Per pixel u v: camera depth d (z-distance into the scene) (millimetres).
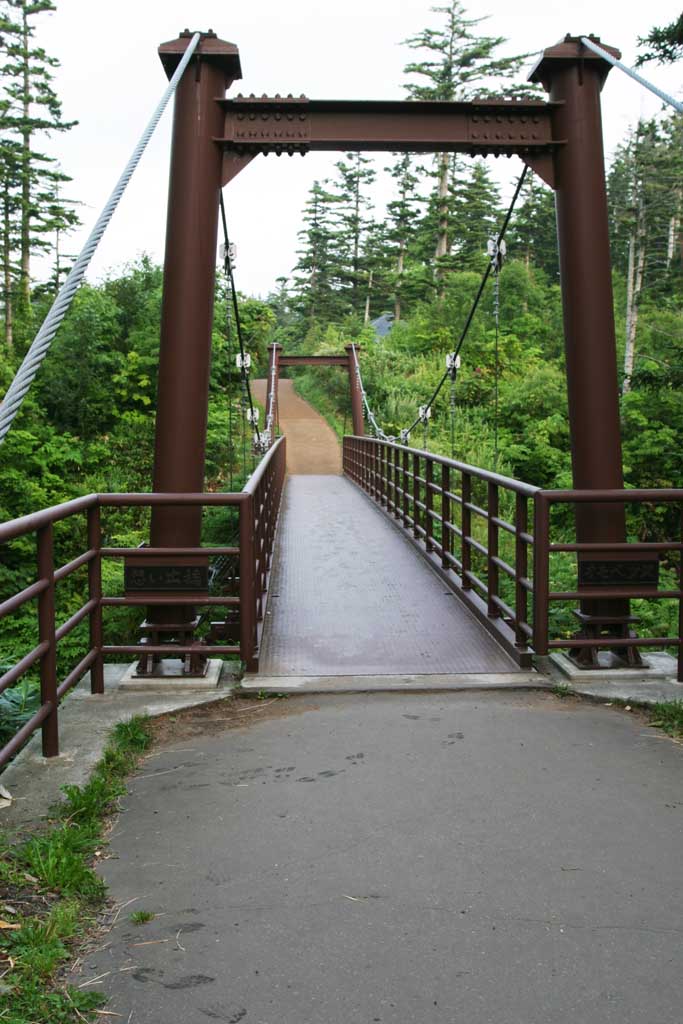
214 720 4664
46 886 2826
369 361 31969
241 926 2619
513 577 5711
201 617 9008
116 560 14273
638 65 14039
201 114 5637
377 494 16719
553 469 21344
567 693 5031
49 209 31438
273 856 3076
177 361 5516
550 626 8617
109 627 10609
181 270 5547
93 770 3842
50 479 19641
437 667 5508
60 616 11594
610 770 3846
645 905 2711
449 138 5867
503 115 5816
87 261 4684
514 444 22234
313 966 2404
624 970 2371
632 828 3258
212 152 5688
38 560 3902
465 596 7348
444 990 2289
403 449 12164
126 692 5062
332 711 4758
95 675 5031
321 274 68375
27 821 3350
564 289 5820
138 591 5156
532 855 3047
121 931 2607
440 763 3939
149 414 23984
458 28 42531
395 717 4625
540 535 5102
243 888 2854
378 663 5598
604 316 5668
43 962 2373
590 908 2693
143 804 3572
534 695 5051
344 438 26016
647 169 37125
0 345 23078
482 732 4367
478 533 14586
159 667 5344
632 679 5199
